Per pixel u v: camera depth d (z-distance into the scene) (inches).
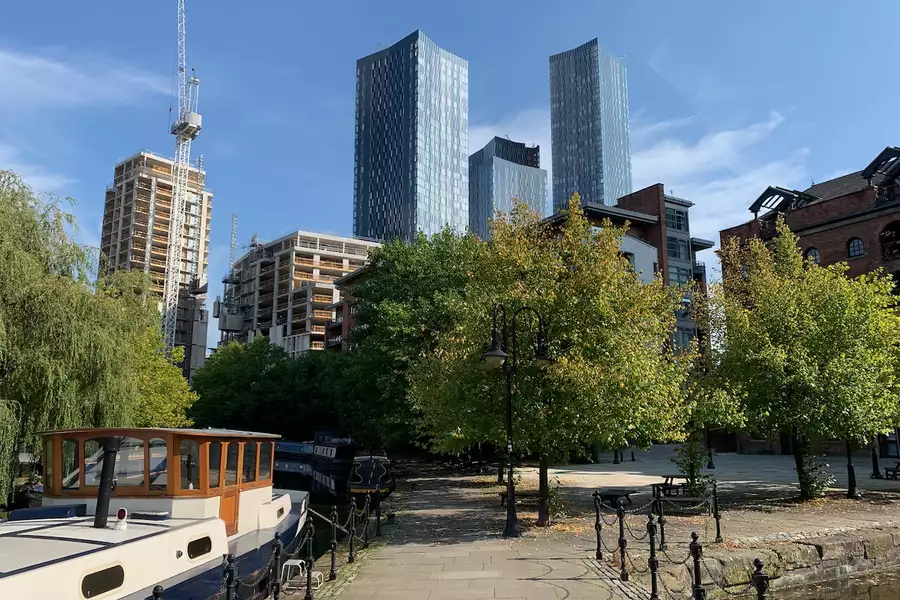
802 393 732.0
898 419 783.7
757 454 1779.0
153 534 332.2
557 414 561.0
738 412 705.6
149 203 6299.2
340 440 1544.0
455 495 893.2
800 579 499.2
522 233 658.8
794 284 782.5
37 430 614.9
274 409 2206.0
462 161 7465.6
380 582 404.8
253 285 5492.1
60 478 416.2
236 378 2588.6
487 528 601.6
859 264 1505.9
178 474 404.2
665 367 613.3
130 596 301.6
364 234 7377.0
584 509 716.7
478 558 465.1
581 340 561.3
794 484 961.5
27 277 617.3
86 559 279.3
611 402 538.3
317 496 1322.6
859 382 711.7
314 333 4564.5
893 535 564.1
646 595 363.3
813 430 720.3
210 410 2625.5
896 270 1427.2
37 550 287.9
